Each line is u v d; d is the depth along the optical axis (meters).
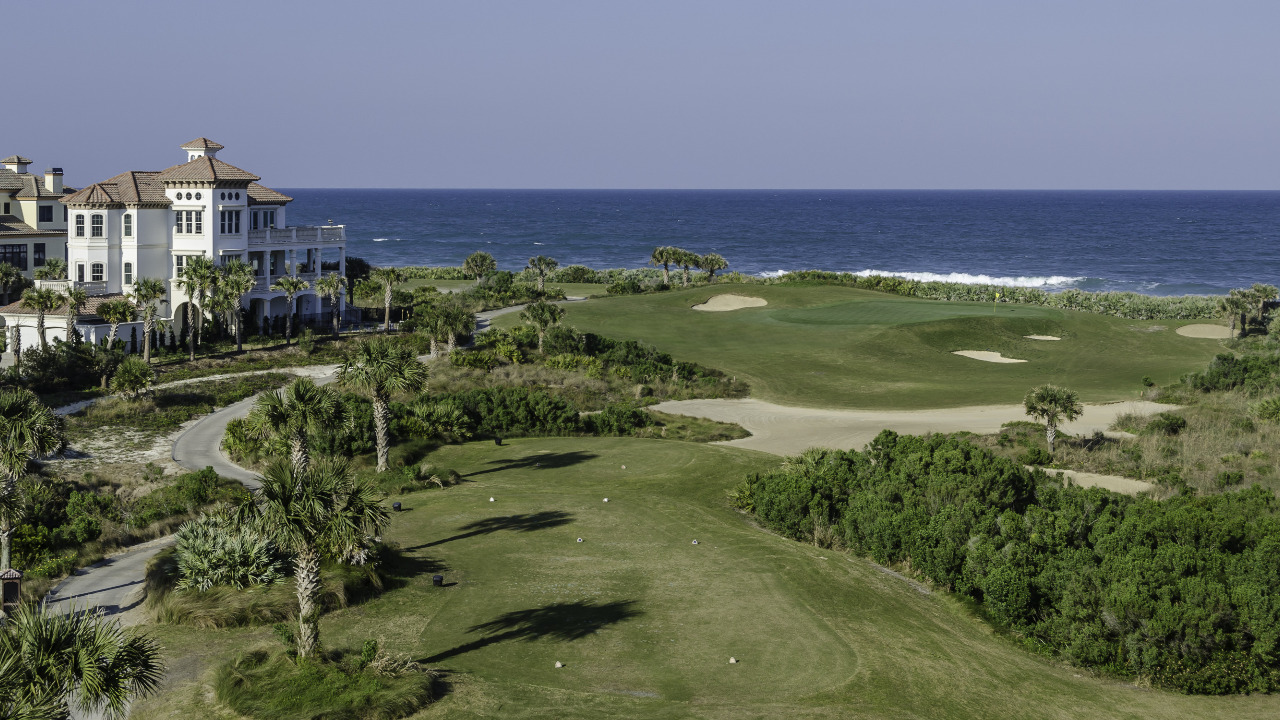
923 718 20.55
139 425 50.06
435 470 40.75
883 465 38.03
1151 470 42.25
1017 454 45.91
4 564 28.94
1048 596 26.22
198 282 62.84
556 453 45.78
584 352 70.06
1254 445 45.38
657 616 25.70
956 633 25.78
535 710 19.92
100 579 28.86
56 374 54.81
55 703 15.20
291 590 25.33
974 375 69.38
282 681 20.23
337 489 21.19
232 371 61.09
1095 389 64.25
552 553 30.83
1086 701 22.23
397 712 19.44
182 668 21.66
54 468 42.50
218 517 27.64
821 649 23.83
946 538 29.75
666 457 44.81
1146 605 23.45
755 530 34.19
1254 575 25.78
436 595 26.80
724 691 21.36
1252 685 22.88
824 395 62.84
